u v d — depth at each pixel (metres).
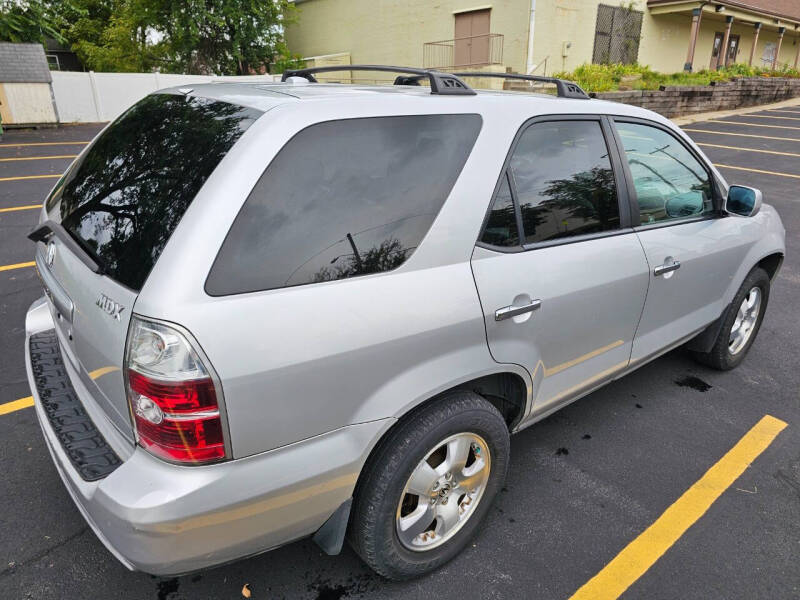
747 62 23.80
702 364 4.00
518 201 2.22
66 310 1.92
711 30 21.33
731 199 3.28
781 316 4.89
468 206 2.03
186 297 1.51
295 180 1.71
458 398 2.08
